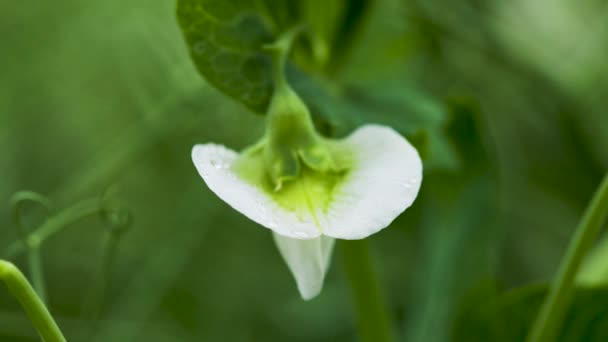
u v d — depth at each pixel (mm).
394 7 266
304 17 223
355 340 293
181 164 292
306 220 188
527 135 291
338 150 197
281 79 200
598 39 292
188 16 206
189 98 272
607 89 286
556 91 278
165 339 278
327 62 231
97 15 282
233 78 209
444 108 229
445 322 242
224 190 188
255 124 276
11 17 293
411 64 277
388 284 290
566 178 283
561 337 224
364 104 223
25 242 229
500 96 292
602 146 280
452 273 244
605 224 275
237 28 208
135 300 277
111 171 287
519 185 292
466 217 245
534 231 293
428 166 230
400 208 185
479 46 280
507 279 288
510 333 234
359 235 184
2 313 270
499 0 283
